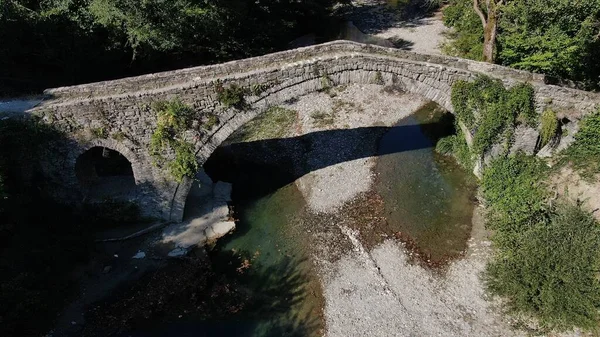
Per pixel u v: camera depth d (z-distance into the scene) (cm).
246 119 2070
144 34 2527
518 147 2322
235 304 2011
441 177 2673
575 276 1780
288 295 2050
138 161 2109
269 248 2286
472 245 2227
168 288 2041
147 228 2280
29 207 2062
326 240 2305
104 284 2045
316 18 4181
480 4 3038
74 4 2598
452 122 3014
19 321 1783
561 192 2169
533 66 2455
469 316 1912
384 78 2077
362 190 2605
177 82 1977
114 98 1920
